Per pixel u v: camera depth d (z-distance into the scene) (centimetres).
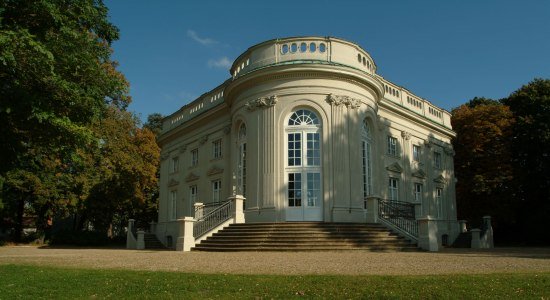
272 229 1734
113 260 1294
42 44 1135
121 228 4891
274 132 2045
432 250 1694
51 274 893
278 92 2073
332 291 693
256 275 827
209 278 805
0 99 1092
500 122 3123
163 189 3238
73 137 1228
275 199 1980
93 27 1445
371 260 1181
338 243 1608
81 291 741
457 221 2988
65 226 4284
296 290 705
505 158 3109
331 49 2106
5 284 808
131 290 734
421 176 2748
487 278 770
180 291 718
